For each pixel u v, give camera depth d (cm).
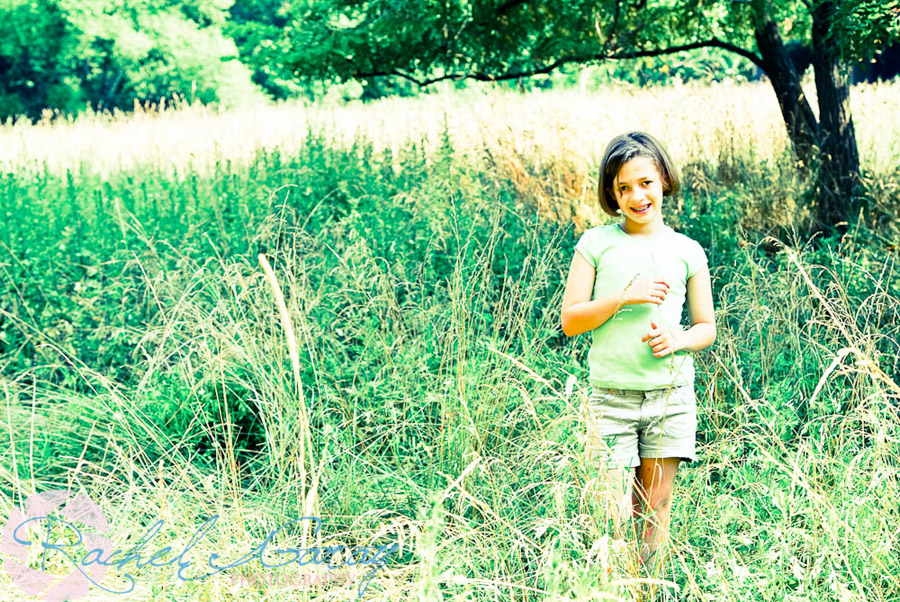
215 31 2897
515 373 410
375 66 809
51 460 402
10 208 714
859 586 259
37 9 2808
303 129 1327
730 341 415
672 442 303
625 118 1048
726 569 289
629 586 254
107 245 645
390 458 399
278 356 412
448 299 516
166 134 1441
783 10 756
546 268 495
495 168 796
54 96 2875
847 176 707
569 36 770
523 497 342
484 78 820
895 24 602
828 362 408
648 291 288
